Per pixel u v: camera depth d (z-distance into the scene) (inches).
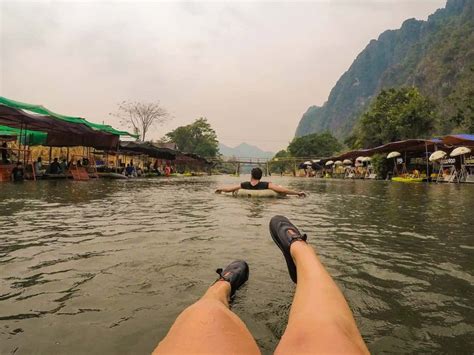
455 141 839.7
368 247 130.8
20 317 68.0
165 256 112.3
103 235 144.1
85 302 75.3
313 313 45.6
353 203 298.2
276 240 92.4
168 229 158.9
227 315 48.8
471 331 65.1
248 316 68.6
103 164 1026.7
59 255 112.6
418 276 97.0
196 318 46.2
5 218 186.7
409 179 960.9
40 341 58.9
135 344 58.2
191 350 39.8
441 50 4901.6
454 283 91.5
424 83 4886.8
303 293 54.7
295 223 184.9
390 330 65.1
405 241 141.9
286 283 87.5
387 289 86.6
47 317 68.0
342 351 37.2
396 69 7367.1
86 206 243.9
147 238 139.1
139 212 216.7
